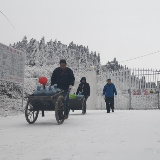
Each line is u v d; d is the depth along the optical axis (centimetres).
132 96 1586
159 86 1551
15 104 1140
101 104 1648
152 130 500
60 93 661
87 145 352
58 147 339
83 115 965
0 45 986
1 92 1250
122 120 709
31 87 1598
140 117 807
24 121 732
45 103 649
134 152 308
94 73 1680
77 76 1727
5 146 348
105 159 275
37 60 7925
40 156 288
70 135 444
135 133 461
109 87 1212
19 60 1163
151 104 1559
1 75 997
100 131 490
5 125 619
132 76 1596
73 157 283
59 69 754
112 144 359
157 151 313
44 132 484
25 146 347
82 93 1206
